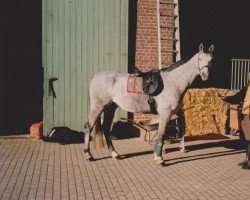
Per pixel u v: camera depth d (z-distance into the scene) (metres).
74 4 9.78
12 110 11.65
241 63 11.74
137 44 10.18
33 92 12.09
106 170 7.07
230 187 6.25
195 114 10.18
